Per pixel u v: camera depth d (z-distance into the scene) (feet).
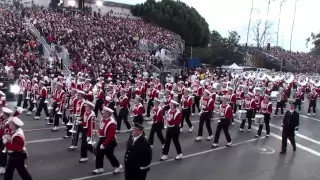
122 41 117.50
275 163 37.81
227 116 42.96
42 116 55.57
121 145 40.70
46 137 42.24
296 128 42.57
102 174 30.53
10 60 74.23
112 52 104.88
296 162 38.60
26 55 79.25
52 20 109.91
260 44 255.09
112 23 134.72
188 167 34.37
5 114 26.71
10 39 84.79
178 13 182.19
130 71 97.09
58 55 91.04
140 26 150.10
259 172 34.12
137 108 42.39
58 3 152.05
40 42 94.94
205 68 143.64
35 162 32.71
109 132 29.35
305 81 113.09
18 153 24.13
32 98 56.49
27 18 104.94
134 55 112.06
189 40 183.01
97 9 170.30
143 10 183.11
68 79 65.36
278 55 210.79
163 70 115.14
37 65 78.43
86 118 32.83
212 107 46.01
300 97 80.18
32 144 38.78
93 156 35.60
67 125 41.55
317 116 75.41
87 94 55.67
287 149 44.55
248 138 49.57
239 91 67.15
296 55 233.55
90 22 123.13
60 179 28.78
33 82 56.18
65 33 101.71
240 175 32.83
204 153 40.11
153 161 35.76
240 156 39.78
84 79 67.67
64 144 39.60
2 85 62.64
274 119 68.74
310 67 207.72
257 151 42.52
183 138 47.09
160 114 39.55
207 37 193.26
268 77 112.57
